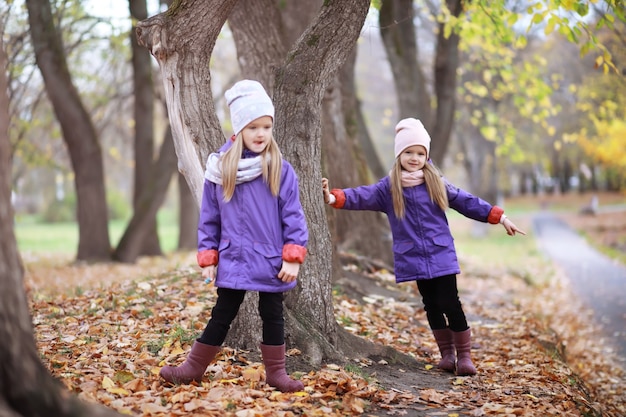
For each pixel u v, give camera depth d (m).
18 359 2.38
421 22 22.81
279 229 3.65
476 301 9.41
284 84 4.69
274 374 3.80
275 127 4.73
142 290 6.54
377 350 4.96
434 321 4.90
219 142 4.42
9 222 2.48
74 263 14.23
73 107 14.06
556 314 10.80
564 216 44.31
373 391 3.89
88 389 3.47
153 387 3.66
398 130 4.78
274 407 3.44
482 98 22.34
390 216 4.81
